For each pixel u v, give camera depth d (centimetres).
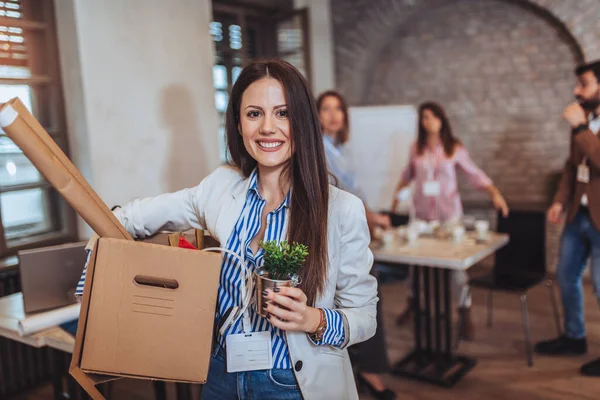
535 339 333
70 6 268
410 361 310
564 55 446
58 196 295
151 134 305
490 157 485
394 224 389
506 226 338
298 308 106
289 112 114
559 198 319
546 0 434
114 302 106
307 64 464
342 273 120
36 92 277
